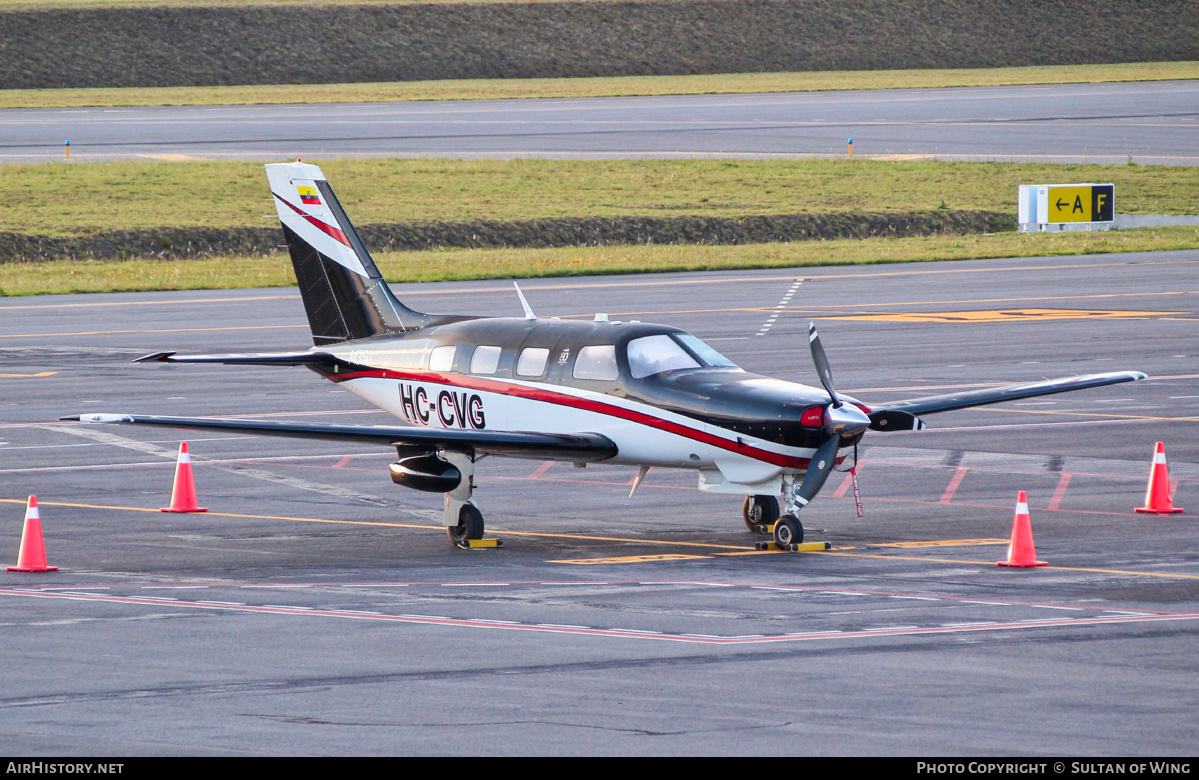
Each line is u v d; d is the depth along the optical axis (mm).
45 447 90000
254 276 190625
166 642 45656
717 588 54125
